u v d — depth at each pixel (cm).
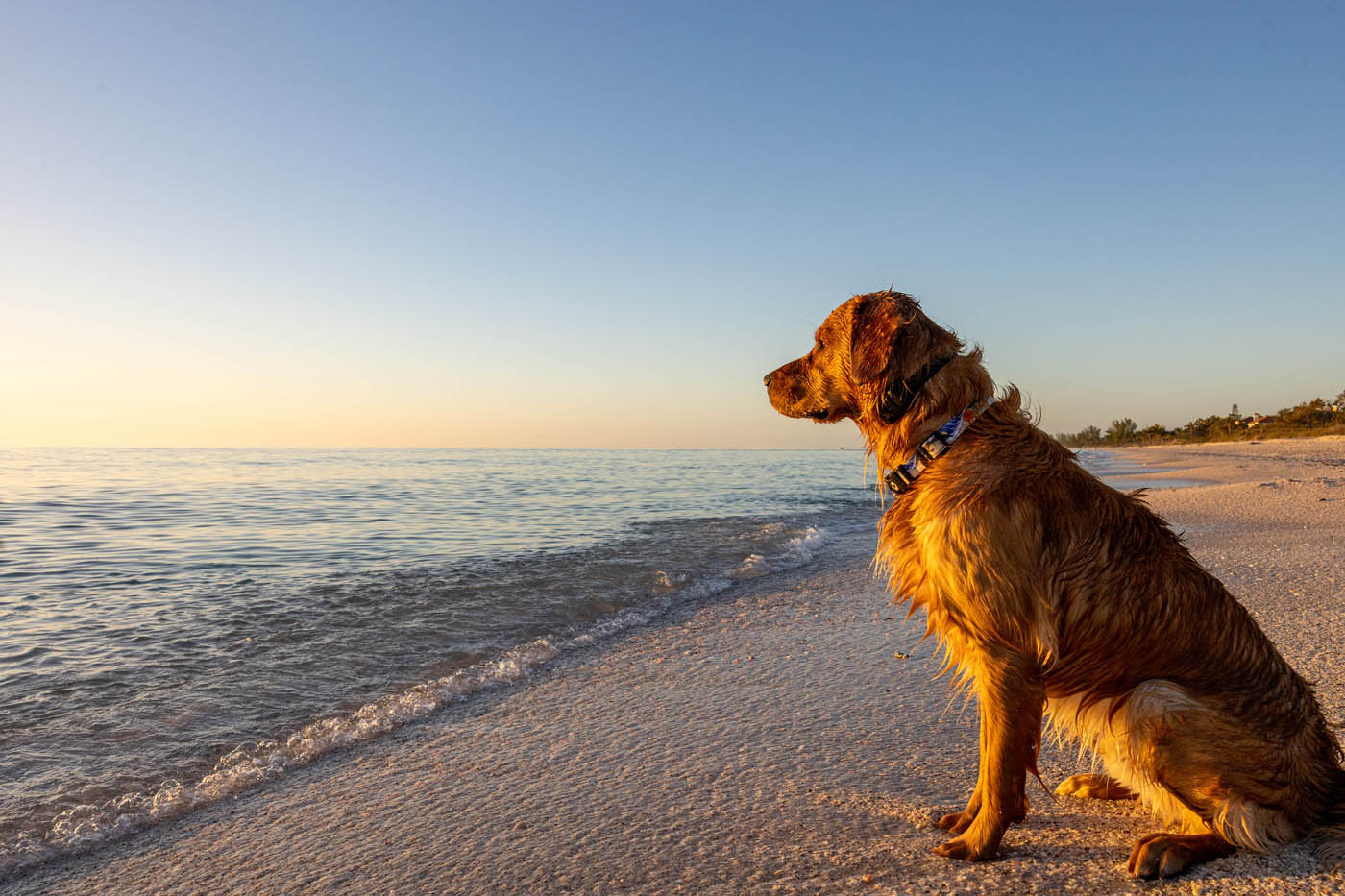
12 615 695
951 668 506
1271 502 1469
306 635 628
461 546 1171
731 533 1338
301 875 273
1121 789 314
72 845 303
